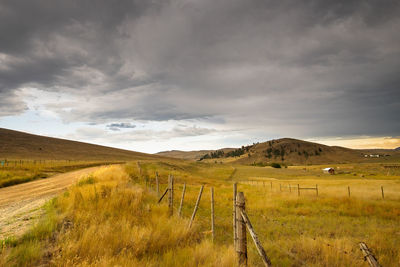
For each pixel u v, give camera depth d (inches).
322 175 3221.0
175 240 242.4
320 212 539.8
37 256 180.4
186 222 306.7
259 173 3415.4
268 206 586.9
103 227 233.6
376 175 2977.4
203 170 3346.5
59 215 290.8
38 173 1114.1
